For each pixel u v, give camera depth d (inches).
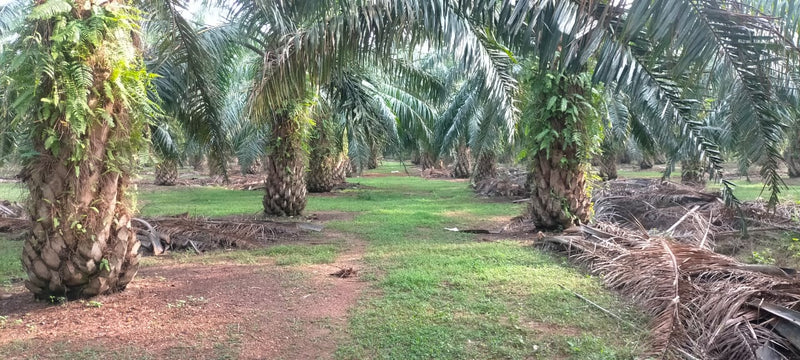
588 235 247.3
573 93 282.4
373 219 367.6
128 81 159.8
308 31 219.9
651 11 148.8
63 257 156.9
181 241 260.4
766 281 149.5
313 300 169.9
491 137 438.9
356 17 218.1
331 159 610.2
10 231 305.0
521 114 288.8
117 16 154.8
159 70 317.4
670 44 155.7
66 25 144.9
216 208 432.5
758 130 166.4
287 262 228.8
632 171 1039.6
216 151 315.3
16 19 288.4
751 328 125.1
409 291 179.8
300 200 387.9
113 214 165.6
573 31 175.8
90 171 156.3
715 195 380.8
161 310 157.6
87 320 146.9
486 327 143.6
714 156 223.5
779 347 123.4
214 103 299.3
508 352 128.0
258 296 174.2
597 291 178.2
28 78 144.9
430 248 256.4
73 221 154.9
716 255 181.2
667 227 319.0
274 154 384.5
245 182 756.0
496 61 241.1
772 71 155.7
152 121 178.7
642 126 413.7
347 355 127.0
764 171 182.7
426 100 531.2
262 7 254.2
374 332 140.9
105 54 153.3
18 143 160.2
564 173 290.5
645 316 152.6
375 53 229.8
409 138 678.5
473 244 267.0
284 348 131.4
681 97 207.9
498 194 553.9
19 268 213.6
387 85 570.3
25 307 157.4
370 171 1167.6
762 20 143.9
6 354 124.3
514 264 218.4
